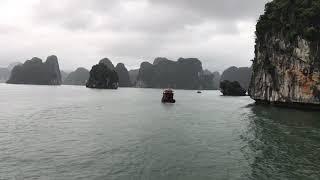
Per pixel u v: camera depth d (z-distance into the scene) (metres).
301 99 71.06
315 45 68.81
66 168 25.55
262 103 89.06
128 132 41.47
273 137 37.91
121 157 28.84
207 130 43.50
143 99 116.75
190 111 71.38
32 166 26.05
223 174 24.33
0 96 116.50
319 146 33.12
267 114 61.38
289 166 26.30
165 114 64.12
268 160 28.11
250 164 26.86
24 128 44.16
